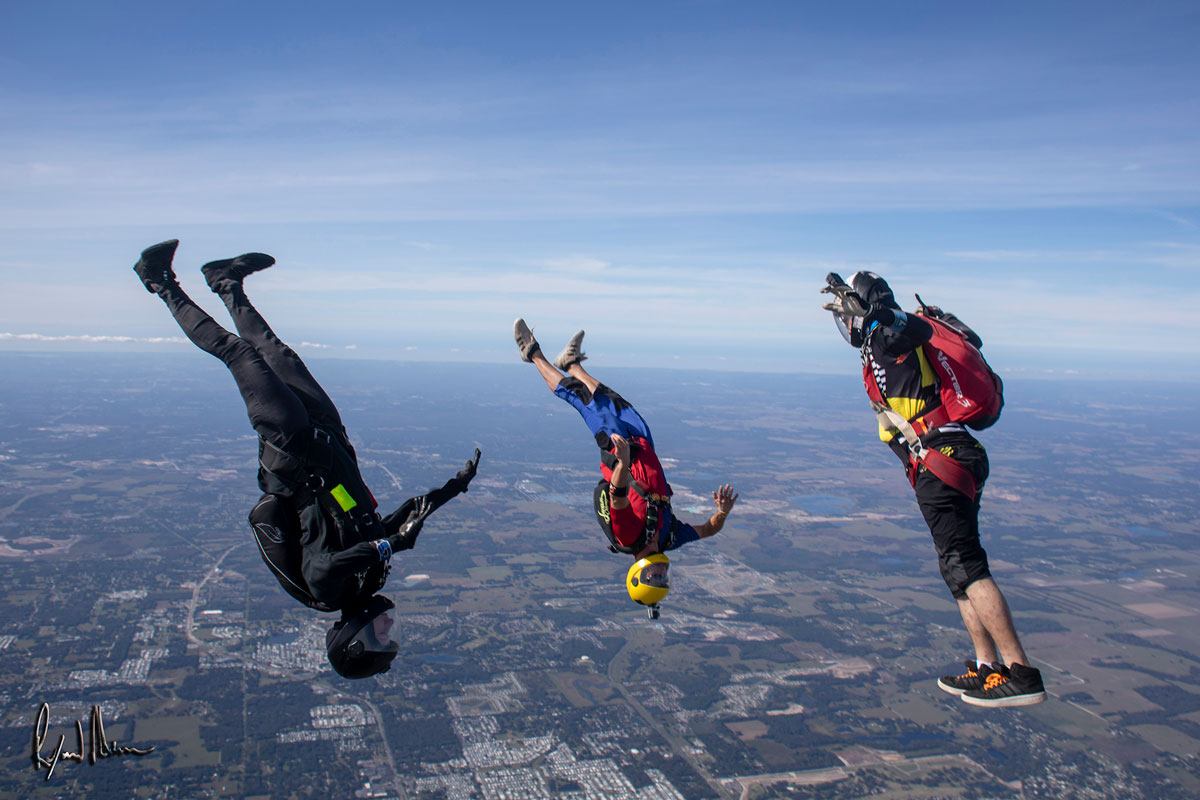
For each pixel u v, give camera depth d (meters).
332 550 4.73
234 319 5.35
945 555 5.66
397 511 5.17
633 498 6.04
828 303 5.96
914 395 5.76
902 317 5.58
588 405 6.33
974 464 5.53
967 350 5.60
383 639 4.88
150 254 5.05
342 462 4.92
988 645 5.57
